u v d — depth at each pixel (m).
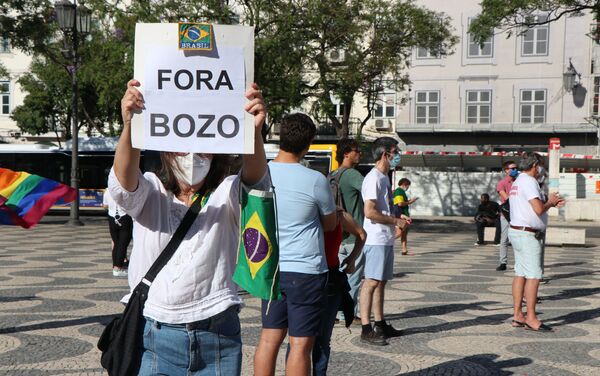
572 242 20.36
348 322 4.98
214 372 2.98
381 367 6.05
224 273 3.02
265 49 24.11
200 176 2.97
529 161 7.89
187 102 2.86
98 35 25.92
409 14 28.69
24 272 12.20
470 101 41.84
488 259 16.06
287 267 4.42
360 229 5.25
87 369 5.76
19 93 50.66
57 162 33.47
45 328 7.38
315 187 4.52
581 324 8.21
